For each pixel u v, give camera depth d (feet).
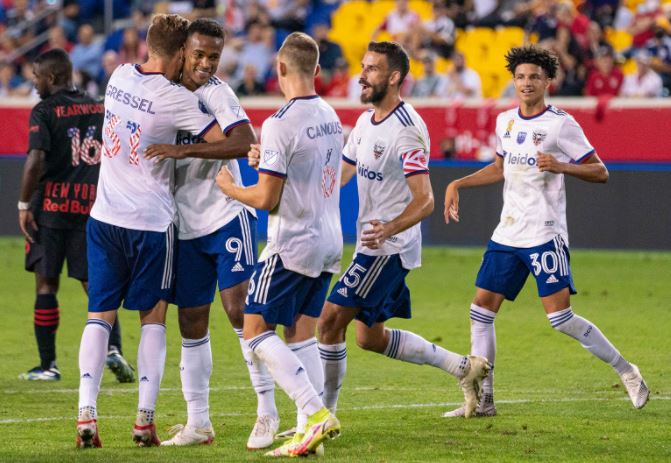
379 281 68.74
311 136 59.93
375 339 71.46
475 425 70.54
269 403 64.34
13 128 184.34
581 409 76.48
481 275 75.72
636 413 74.90
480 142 174.60
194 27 63.46
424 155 66.54
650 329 114.01
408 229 69.62
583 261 164.45
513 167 74.95
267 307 60.59
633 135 168.35
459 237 175.22
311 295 63.16
